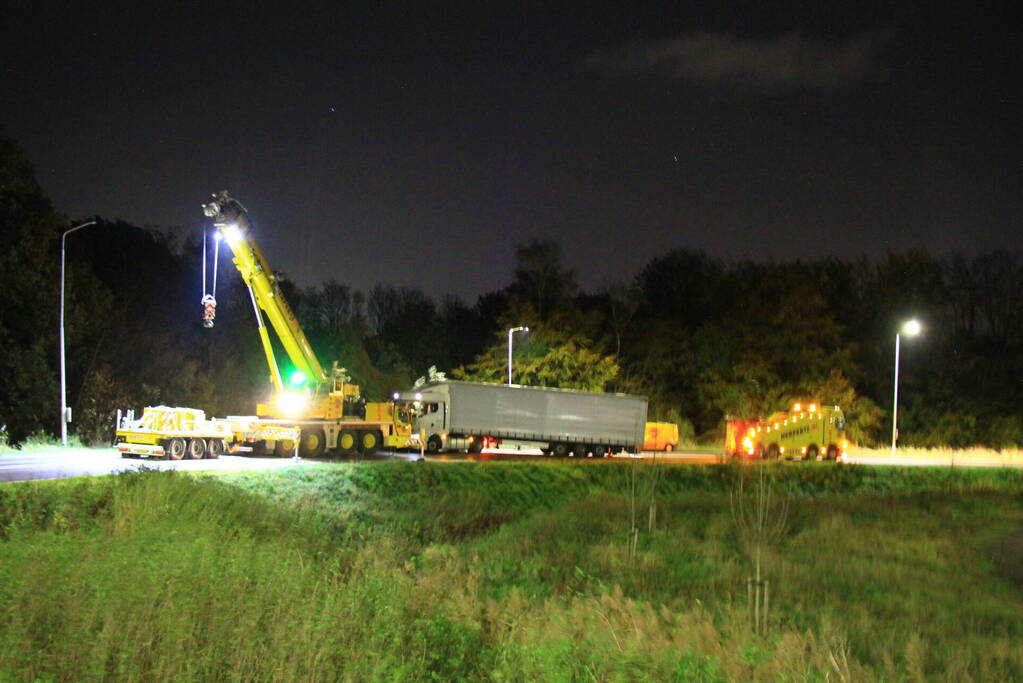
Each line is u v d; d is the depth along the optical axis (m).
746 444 51.16
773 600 18.14
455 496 33.19
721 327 80.44
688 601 18.06
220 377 63.19
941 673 13.18
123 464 32.56
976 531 30.55
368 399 73.19
